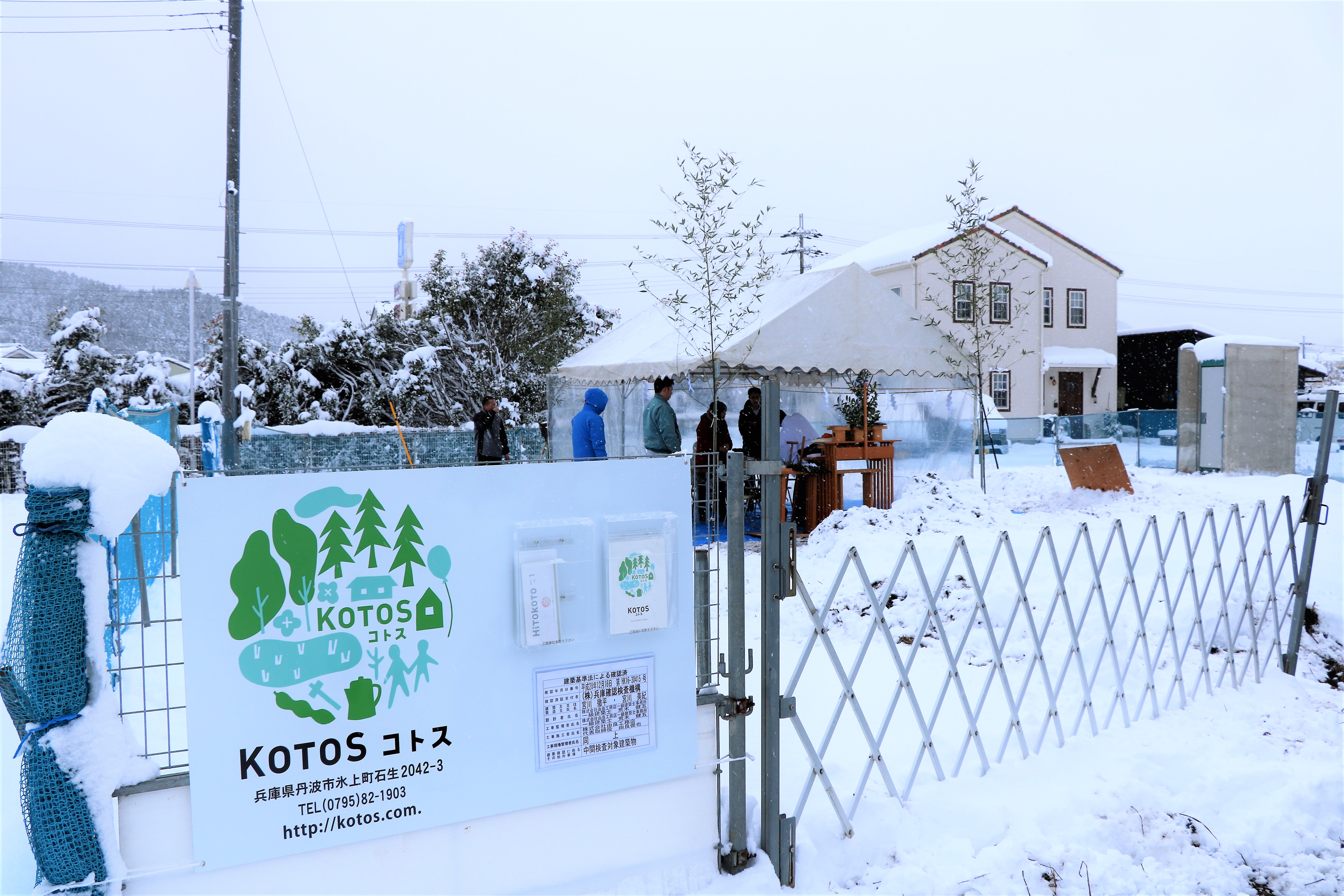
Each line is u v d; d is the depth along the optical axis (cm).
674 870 281
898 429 1329
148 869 213
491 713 251
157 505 413
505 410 2436
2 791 321
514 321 2530
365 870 237
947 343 1055
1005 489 1104
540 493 257
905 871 297
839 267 1005
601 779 267
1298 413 1575
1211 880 304
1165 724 427
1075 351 3064
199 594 216
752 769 352
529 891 259
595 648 266
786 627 601
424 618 241
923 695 466
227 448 1520
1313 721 436
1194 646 528
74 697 204
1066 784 355
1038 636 386
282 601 224
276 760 224
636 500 272
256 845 223
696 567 289
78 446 202
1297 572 516
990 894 288
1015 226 2962
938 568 645
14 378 2667
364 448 1973
